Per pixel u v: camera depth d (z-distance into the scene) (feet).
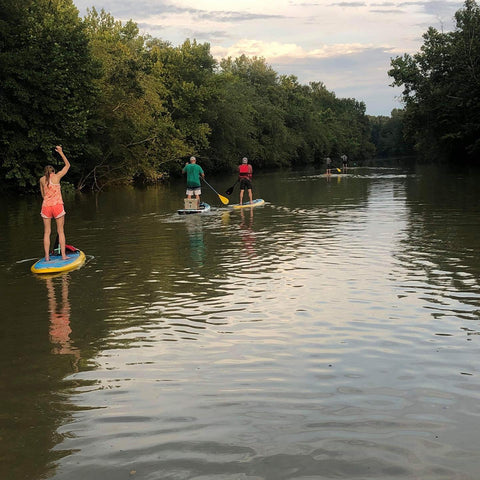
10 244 40.40
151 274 28.91
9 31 87.40
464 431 11.85
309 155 307.37
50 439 11.98
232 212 59.47
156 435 12.01
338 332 18.75
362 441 11.51
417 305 21.80
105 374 15.61
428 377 14.80
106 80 118.01
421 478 10.14
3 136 87.40
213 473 10.48
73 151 99.30
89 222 52.95
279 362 16.15
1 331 19.85
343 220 49.80
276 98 279.90
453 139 182.29
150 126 127.85
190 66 166.20
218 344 17.85
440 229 42.32
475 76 170.09
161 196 88.58
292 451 11.19
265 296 23.81
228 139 188.85
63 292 25.52
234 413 12.96
